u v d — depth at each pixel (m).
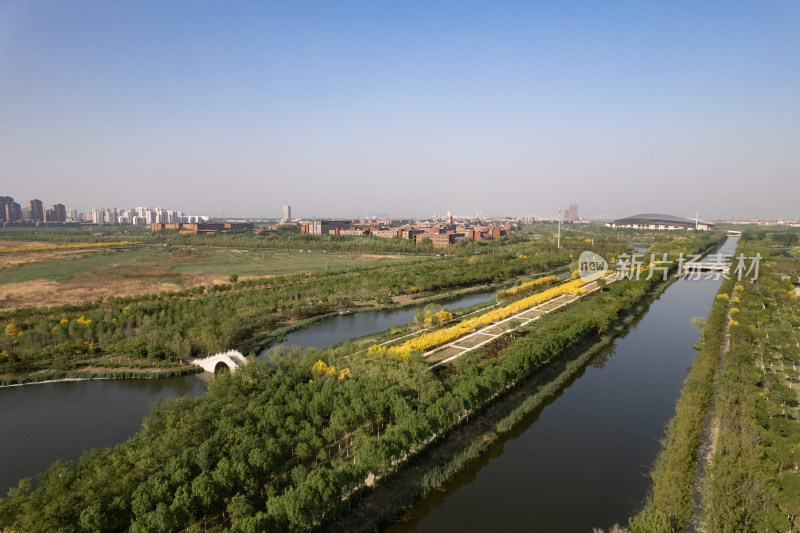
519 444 98.25
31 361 148.00
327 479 71.19
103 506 68.81
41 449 98.88
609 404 117.19
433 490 82.88
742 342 136.50
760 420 90.81
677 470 77.25
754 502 66.12
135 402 123.56
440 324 182.00
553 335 140.75
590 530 72.62
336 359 127.62
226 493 73.44
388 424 97.75
